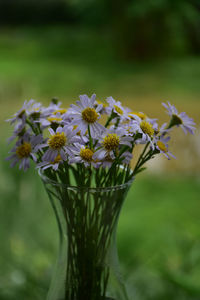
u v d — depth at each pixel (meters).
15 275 1.08
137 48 6.86
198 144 2.82
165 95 4.59
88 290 0.74
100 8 7.30
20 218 1.30
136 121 0.71
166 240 1.29
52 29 9.05
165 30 6.93
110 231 0.73
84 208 0.72
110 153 0.70
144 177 2.30
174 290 1.04
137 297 1.02
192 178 2.31
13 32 9.18
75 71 5.79
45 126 0.73
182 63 6.35
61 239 0.74
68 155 0.71
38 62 6.46
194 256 1.19
